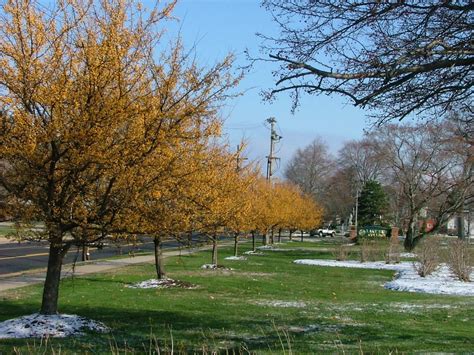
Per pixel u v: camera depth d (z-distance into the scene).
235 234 30.88
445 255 22.52
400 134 41.25
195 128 8.72
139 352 7.70
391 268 26.64
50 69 7.97
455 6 4.89
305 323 10.96
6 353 7.21
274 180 45.97
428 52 4.91
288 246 48.66
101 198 8.46
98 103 7.81
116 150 7.89
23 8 7.89
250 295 15.39
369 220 67.12
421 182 46.09
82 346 8.02
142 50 8.24
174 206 9.06
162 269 17.58
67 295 14.18
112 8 8.08
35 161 7.98
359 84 5.60
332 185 85.25
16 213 8.23
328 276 22.14
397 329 10.40
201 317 11.44
